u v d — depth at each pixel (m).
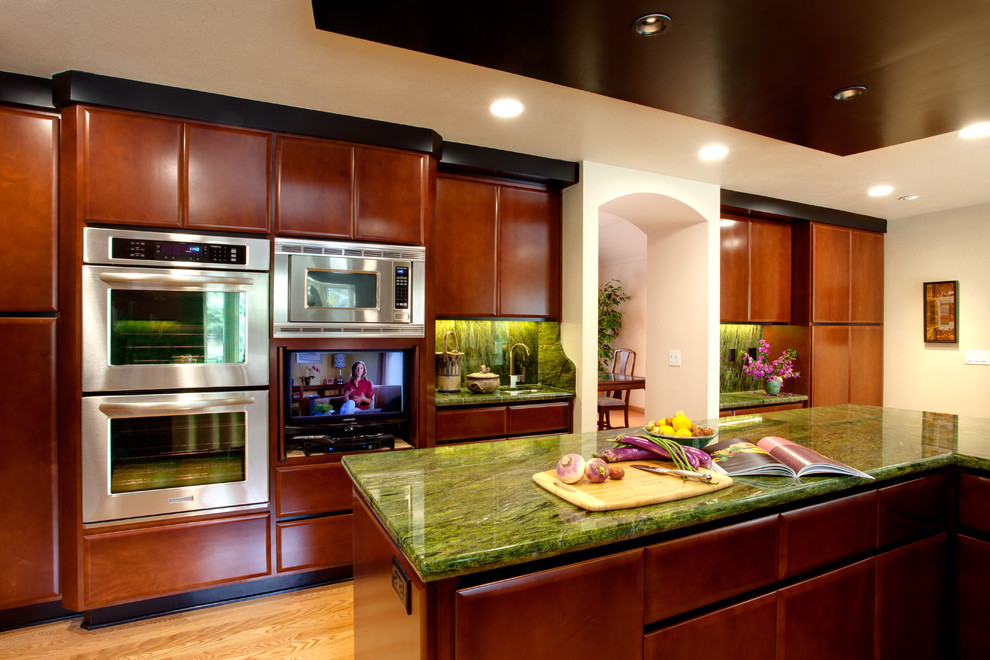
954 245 4.39
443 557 0.95
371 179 2.63
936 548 1.75
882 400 4.83
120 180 2.20
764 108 2.12
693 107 2.11
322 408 2.64
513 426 3.19
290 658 2.00
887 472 1.55
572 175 3.31
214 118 2.33
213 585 2.33
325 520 2.53
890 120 2.24
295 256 2.47
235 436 2.38
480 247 3.26
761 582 1.34
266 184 2.43
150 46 1.93
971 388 4.27
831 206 4.36
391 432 2.88
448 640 0.99
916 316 4.62
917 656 1.70
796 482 1.41
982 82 1.87
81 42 1.91
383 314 2.64
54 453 2.18
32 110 2.14
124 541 2.20
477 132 2.80
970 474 1.74
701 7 1.43
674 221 4.04
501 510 1.21
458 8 1.47
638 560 1.16
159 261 2.24
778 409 4.19
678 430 1.63
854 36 1.57
